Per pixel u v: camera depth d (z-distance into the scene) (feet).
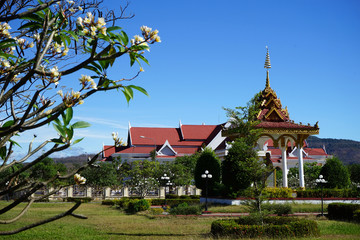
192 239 60.08
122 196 193.06
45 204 154.10
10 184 12.03
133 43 12.12
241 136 94.32
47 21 11.18
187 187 205.87
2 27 12.01
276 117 122.93
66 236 65.67
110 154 275.39
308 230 60.44
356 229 67.56
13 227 77.00
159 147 282.77
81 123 11.80
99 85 12.85
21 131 10.76
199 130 300.20
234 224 62.95
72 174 11.21
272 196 108.88
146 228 76.54
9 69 12.69
